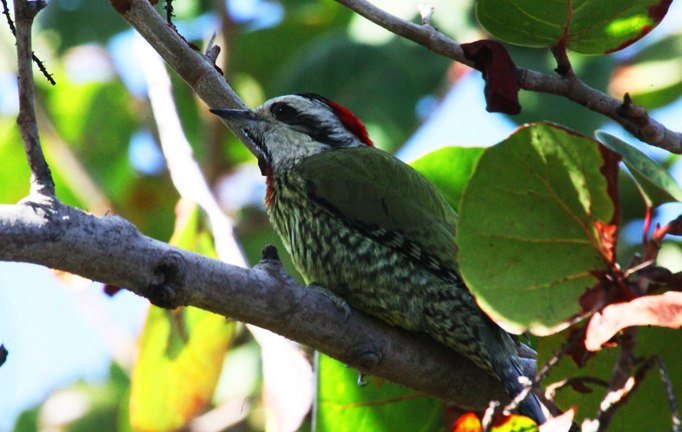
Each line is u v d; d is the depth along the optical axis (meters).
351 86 15.32
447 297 9.30
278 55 17.42
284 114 11.62
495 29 7.34
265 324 7.48
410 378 8.55
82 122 17.98
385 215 10.00
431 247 9.67
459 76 15.27
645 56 16.75
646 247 5.90
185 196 10.45
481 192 5.84
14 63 17.16
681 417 6.56
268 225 16.08
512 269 5.85
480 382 8.84
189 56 9.95
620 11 7.11
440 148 9.89
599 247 5.78
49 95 17.89
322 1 17.56
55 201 6.39
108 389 14.83
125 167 17.62
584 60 15.14
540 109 14.63
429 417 9.15
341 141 11.75
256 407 13.10
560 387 6.34
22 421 14.34
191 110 18.05
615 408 5.45
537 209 5.82
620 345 5.67
